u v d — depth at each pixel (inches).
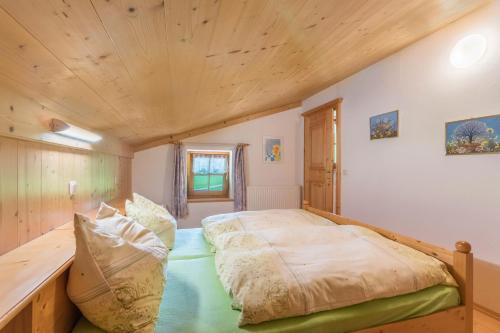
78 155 76.3
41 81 44.6
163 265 47.6
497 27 79.2
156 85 68.0
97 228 43.3
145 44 45.6
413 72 106.7
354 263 52.3
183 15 40.9
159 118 109.9
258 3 45.5
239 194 182.1
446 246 94.5
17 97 44.9
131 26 39.1
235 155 182.5
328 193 163.8
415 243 64.9
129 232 53.7
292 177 198.1
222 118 168.2
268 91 126.7
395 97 115.4
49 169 58.6
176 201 171.2
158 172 172.6
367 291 47.7
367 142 132.2
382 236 71.8
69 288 38.5
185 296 51.2
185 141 175.3
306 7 53.5
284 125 195.5
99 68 47.8
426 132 101.8
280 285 45.1
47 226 57.4
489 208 82.0
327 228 73.1
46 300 33.9
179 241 87.4
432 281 52.2
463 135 88.7
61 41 36.1
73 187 72.0
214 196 187.8
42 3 28.3
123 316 38.0
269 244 62.2
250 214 97.3
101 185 98.5
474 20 84.9
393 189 117.2
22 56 36.2
